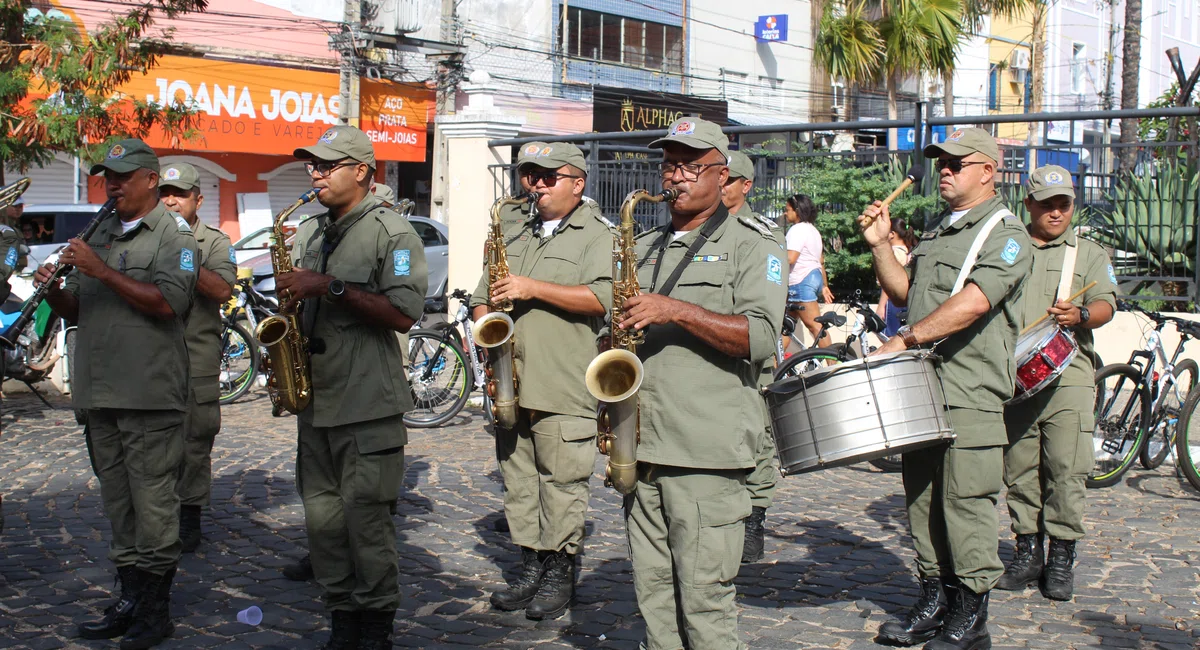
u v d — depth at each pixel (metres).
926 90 31.12
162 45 11.53
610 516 6.36
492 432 8.75
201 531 5.96
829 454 3.90
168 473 4.45
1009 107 32.59
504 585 5.16
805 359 8.18
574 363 4.79
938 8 23.23
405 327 4.18
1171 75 37.25
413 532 6.01
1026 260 4.15
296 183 21.77
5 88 9.59
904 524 6.21
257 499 6.72
